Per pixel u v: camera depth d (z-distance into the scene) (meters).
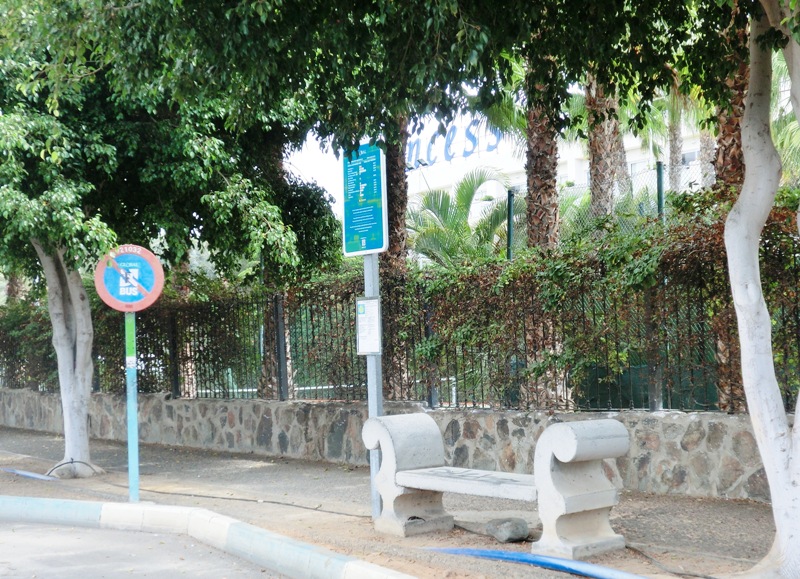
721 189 7.93
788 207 7.36
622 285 8.34
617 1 7.97
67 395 10.96
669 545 6.15
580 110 18.23
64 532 7.95
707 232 7.82
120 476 10.81
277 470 11.01
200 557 6.89
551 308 9.04
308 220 13.09
